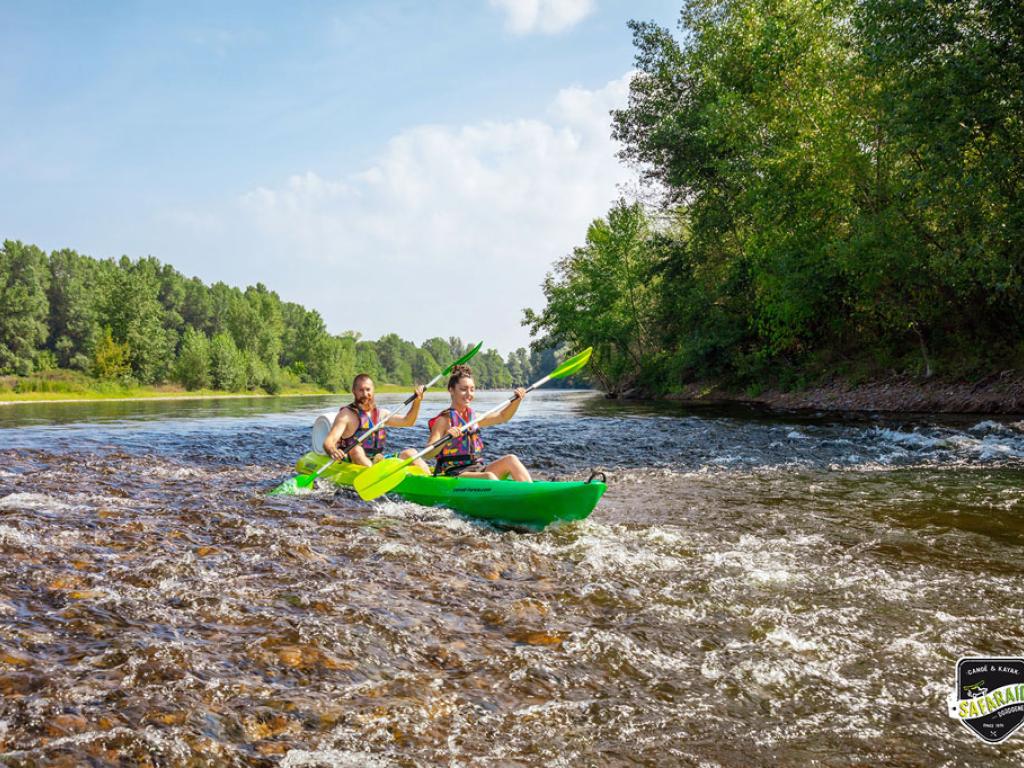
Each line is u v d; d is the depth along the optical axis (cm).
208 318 12788
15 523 530
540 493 570
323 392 11088
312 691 276
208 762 225
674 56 2927
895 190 1842
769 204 2209
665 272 3203
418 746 243
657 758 240
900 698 284
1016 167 1532
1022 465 867
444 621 356
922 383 1877
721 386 2927
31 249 10981
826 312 2325
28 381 6431
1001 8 1453
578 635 340
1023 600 393
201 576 413
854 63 1911
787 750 246
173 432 1554
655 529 570
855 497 693
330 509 634
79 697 259
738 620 365
